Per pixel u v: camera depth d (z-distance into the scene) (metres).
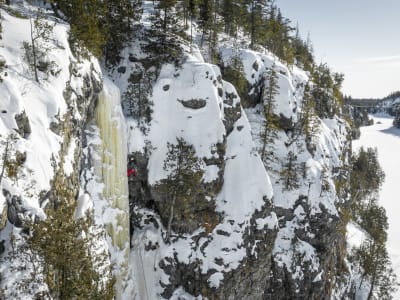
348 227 74.56
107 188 30.28
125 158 33.06
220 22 55.44
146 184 34.03
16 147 16.98
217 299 31.00
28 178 16.94
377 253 53.66
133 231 34.00
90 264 14.52
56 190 19.48
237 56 49.53
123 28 38.88
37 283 13.43
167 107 35.91
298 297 38.88
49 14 31.92
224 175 35.94
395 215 100.69
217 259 31.66
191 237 32.72
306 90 61.19
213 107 35.75
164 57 38.75
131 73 38.03
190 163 32.59
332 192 47.47
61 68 24.80
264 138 43.50
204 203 33.56
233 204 34.19
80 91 26.56
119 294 29.48
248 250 33.38
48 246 12.94
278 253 38.94
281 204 41.69
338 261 53.56
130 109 36.12
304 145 50.91
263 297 37.91
